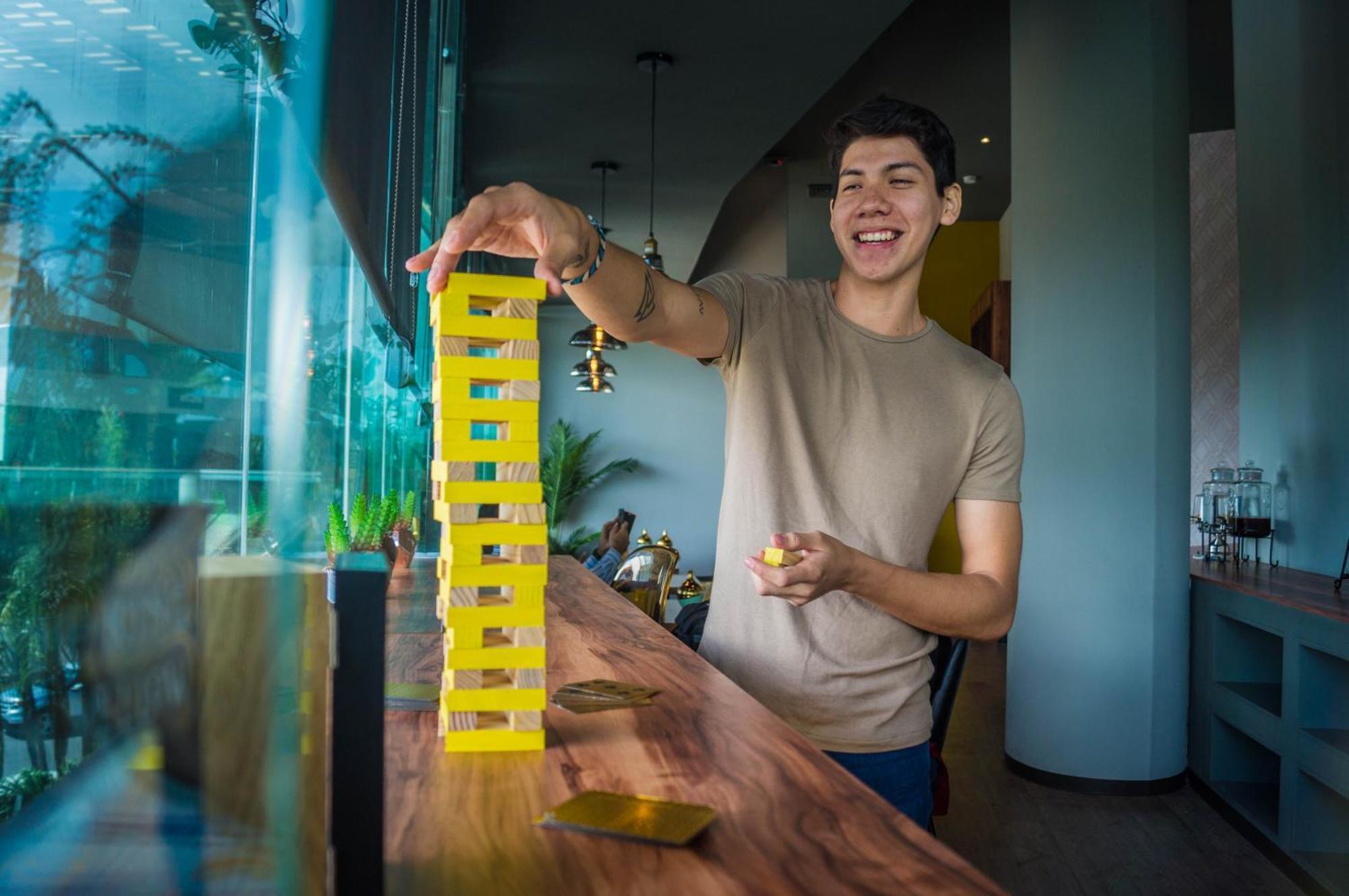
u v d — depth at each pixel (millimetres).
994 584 1362
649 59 4762
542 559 901
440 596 962
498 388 973
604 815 703
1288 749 3076
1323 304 3926
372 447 2967
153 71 761
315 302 1562
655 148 6176
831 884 606
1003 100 6992
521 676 896
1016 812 3553
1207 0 5055
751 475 1391
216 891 456
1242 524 4242
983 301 7953
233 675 460
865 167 1387
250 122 1040
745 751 896
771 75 5000
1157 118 3814
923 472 1396
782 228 10109
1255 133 4453
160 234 779
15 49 578
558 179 6855
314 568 536
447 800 757
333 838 541
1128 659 3793
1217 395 5477
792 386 1402
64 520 573
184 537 477
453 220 887
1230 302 5480
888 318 1431
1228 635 3705
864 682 1345
